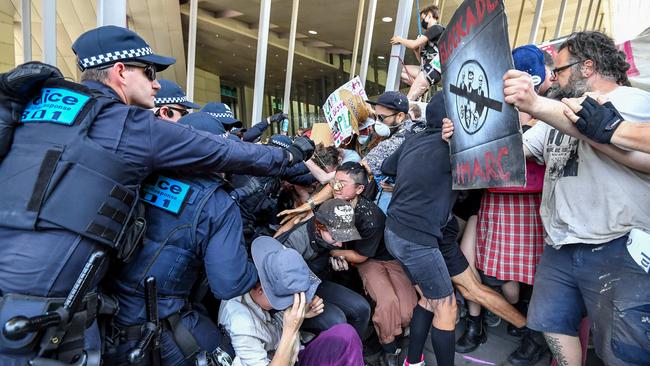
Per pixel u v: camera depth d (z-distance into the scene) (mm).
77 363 1077
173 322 1433
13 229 1041
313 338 1979
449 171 1842
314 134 3639
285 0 7855
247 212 2133
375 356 2533
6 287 1015
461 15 1526
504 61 1258
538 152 1841
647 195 1371
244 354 1604
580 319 1692
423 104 3273
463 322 2617
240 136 2691
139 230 1276
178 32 8992
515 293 2408
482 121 1451
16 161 1078
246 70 13938
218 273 1428
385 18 7332
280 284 1553
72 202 1066
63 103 1147
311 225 2162
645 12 8664
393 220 1987
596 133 1264
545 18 7879
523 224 2166
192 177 1436
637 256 1322
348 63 11516
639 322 1341
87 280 1055
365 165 2574
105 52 1289
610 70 1466
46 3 2355
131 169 1187
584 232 1502
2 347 956
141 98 1381
